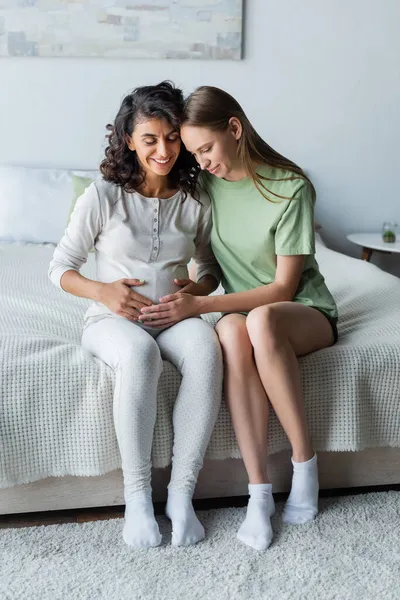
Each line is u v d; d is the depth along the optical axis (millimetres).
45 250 2857
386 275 2430
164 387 1651
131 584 1438
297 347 1702
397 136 3514
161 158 1655
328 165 3498
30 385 1595
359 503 1749
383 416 1738
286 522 1657
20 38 3174
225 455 1688
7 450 1579
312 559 1523
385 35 3408
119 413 1567
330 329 1791
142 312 1657
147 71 3283
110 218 1711
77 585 1435
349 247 3592
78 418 1610
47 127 3279
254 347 1622
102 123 3299
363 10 3373
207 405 1601
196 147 1677
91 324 1742
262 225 1762
